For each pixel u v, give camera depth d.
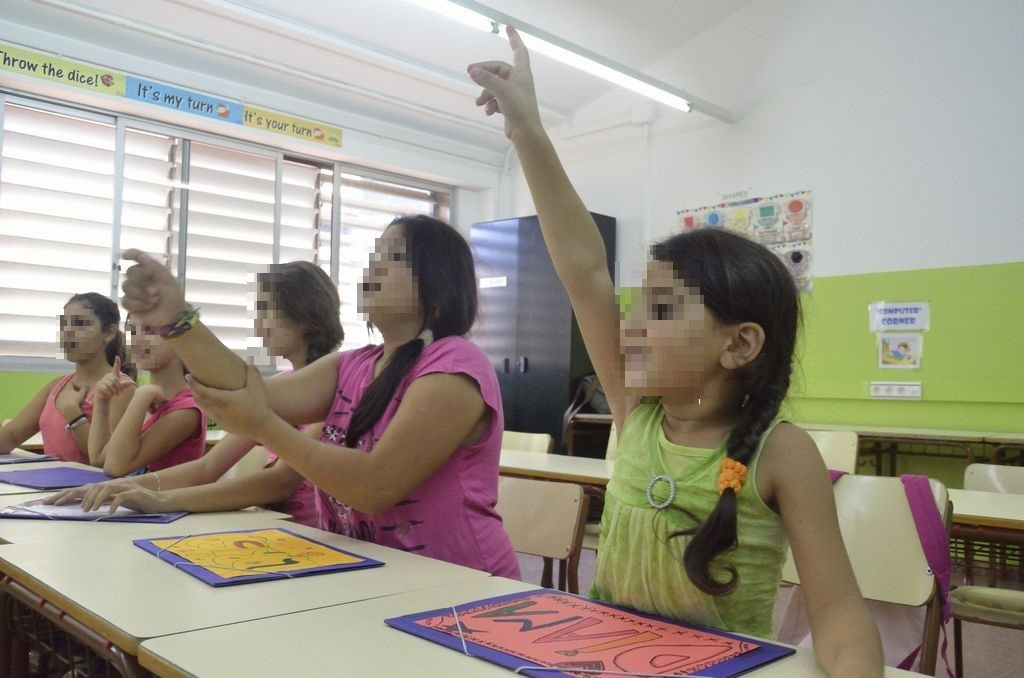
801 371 1.00
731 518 0.88
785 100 5.39
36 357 4.76
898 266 4.86
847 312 5.03
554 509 1.96
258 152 5.82
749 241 0.97
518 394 6.08
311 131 5.93
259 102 5.65
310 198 6.20
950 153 4.70
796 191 5.31
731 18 5.67
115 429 2.29
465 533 1.40
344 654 0.78
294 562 1.17
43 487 1.94
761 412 0.93
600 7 5.39
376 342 1.71
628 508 0.99
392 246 1.52
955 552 2.60
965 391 4.59
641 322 0.95
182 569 1.12
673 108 5.99
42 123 4.91
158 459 2.18
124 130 5.18
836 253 5.11
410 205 6.92
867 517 1.69
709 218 5.75
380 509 1.33
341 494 1.31
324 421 1.67
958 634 2.28
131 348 2.19
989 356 4.53
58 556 1.19
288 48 5.36
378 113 6.28
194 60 5.27
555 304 5.91
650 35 5.78
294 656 0.77
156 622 0.87
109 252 5.08
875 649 0.76
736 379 0.96
